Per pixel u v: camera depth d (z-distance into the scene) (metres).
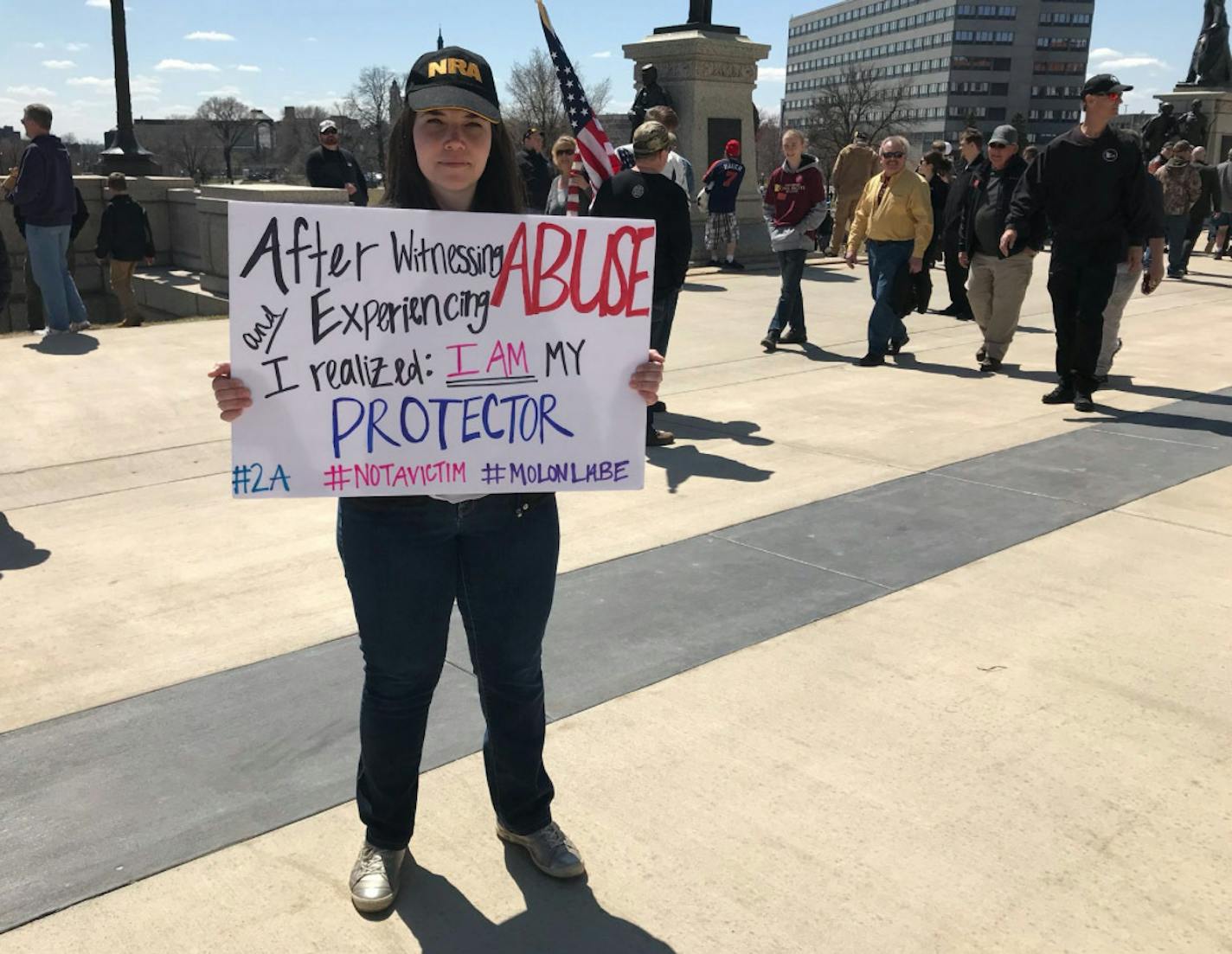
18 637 3.60
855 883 2.40
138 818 2.62
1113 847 2.52
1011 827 2.60
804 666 3.41
